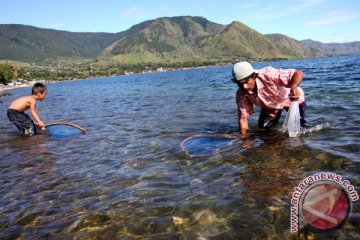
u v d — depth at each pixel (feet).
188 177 5.98
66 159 8.09
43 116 18.61
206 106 15.87
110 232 4.41
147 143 8.91
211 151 7.39
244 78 7.44
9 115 12.17
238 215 4.44
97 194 5.65
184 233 4.19
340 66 53.98
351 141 7.07
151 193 5.45
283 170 5.77
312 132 8.18
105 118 15.07
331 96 14.69
